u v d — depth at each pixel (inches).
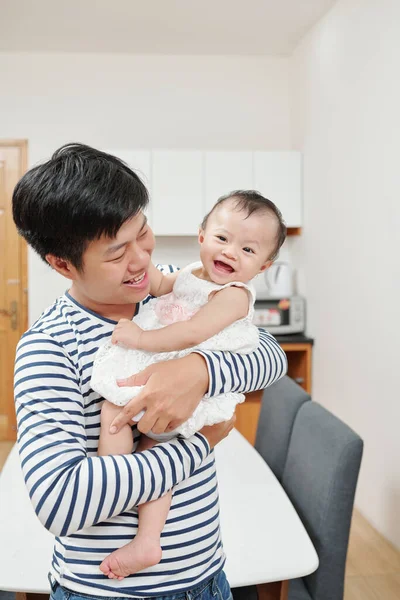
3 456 163.0
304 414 80.8
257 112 176.4
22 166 172.6
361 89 123.7
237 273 44.7
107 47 166.6
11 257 174.4
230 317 41.0
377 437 119.4
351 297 130.8
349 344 132.3
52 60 171.3
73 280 36.8
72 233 33.3
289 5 137.7
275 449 88.7
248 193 48.4
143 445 38.2
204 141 175.8
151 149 174.1
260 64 175.6
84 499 31.6
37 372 34.2
